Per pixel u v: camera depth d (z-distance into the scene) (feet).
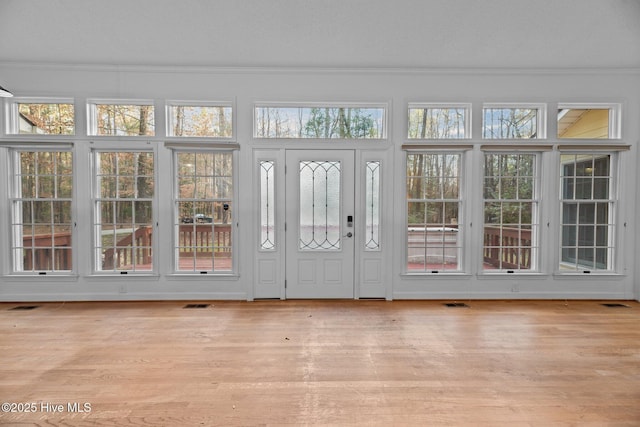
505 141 14.07
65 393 7.32
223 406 6.91
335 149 14.19
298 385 7.71
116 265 14.25
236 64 13.64
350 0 10.16
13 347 9.60
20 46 12.24
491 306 13.50
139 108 14.02
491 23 11.11
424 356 9.14
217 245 14.46
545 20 10.92
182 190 14.32
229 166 14.33
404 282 14.39
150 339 10.20
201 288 14.26
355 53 12.85
